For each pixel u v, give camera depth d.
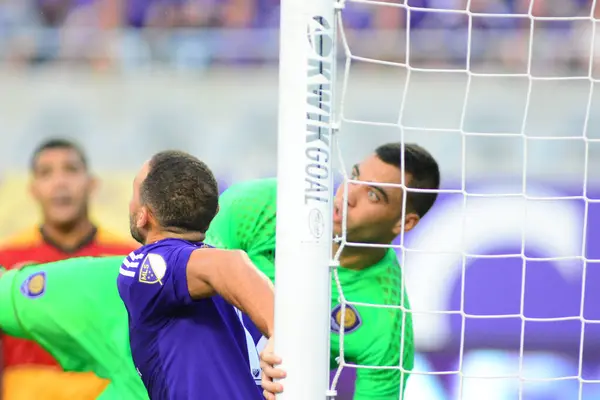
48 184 20.61
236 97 28.17
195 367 9.52
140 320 9.63
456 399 21.98
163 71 28.72
